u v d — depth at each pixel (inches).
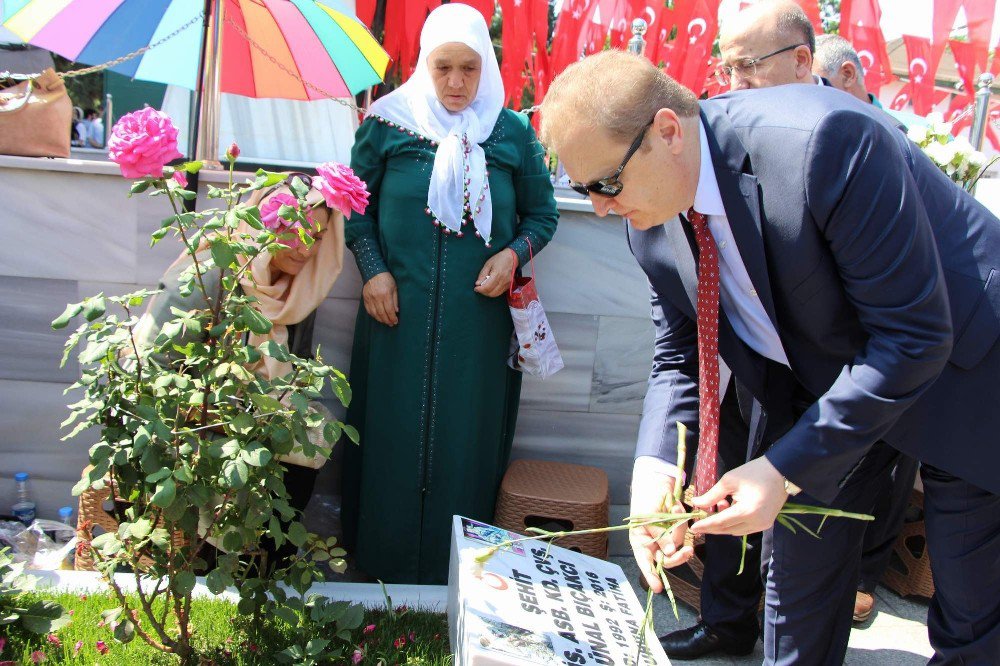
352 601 100.9
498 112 113.3
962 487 68.0
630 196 58.7
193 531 76.3
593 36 169.9
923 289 54.7
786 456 56.5
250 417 73.5
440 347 109.1
